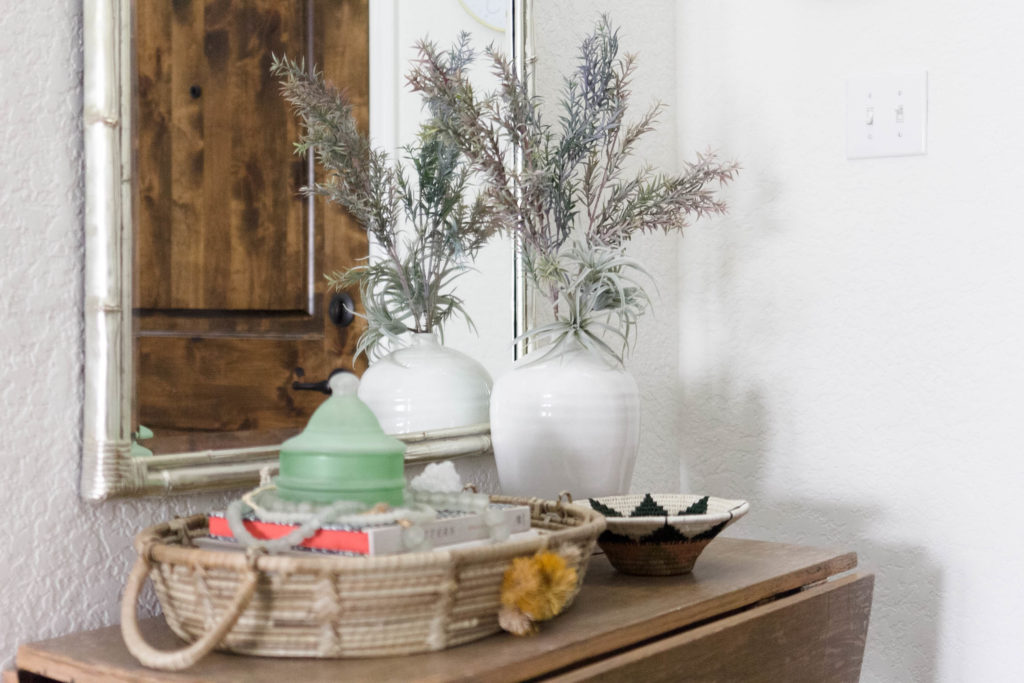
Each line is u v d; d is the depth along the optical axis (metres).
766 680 0.96
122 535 0.90
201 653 0.67
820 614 1.05
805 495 1.57
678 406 1.67
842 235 1.53
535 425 1.12
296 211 1.05
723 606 0.93
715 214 1.64
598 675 0.76
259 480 0.97
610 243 1.23
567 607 0.86
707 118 1.65
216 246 0.97
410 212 1.17
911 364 1.48
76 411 0.87
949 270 1.45
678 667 0.85
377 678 0.66
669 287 1.66
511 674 0.70
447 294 1.22
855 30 1.51
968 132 1.43
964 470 1.44
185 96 0.94
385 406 1.14
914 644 1.48
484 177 1.23
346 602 0.69
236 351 0.99
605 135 1.26
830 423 1.55
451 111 1.14
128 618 0.72
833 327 1.54
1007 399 1.41
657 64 1.63
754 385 1.61
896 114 1.48
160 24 0.92
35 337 0.85
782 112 1.58
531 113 1.22
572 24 1.45
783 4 1.57
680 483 1.67
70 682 0.74
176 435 0.93
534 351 1.19
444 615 0.72
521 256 1.26
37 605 0.84
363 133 1.12
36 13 0.85
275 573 0.69
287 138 1.04
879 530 1.51
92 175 0.87
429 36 1.20
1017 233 1.40
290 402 1.04
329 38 1.09
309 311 1.06
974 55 1.42
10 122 0.83
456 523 0.77
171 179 0.93
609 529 0.98
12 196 0.83
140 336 0.90
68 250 0.87
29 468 0.84
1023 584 1.40
